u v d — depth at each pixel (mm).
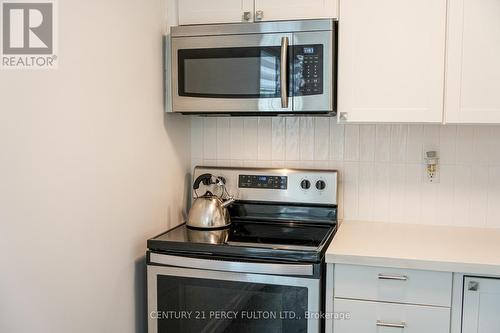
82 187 1624
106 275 1782
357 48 1992
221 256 1849
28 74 1379
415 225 2285
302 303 1764
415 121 1963
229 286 1836
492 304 1688
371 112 2000
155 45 2121
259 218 2395
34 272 1415
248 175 2410
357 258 1762
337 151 2379
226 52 2098
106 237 1775
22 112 1359
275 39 2033
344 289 1803
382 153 2328
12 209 1330
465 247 1870
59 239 1518
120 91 1843
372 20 1971
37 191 1418
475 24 1877
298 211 2342
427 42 1927
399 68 1961
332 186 2297
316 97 2006
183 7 2186
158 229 2201
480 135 2203
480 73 1888
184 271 1883
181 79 2172
